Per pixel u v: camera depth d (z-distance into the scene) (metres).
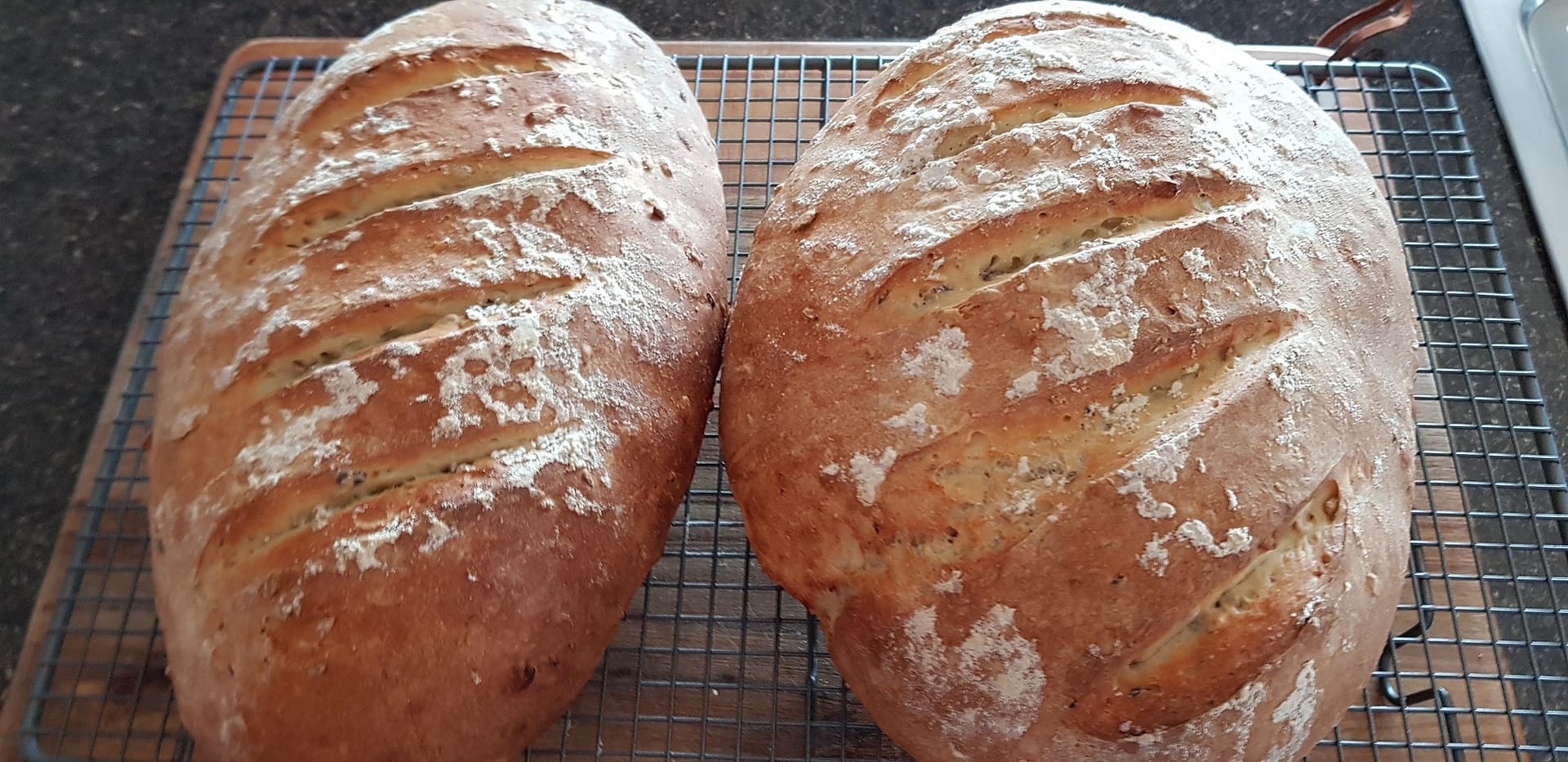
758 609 0.26
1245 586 0.19
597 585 0.21
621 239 0.23
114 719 0.25
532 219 0.22
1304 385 0.19
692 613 0.26
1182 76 0.22
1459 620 0.27
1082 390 0.19
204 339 0.22
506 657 0.20
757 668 0.26
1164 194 0.20
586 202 0.23
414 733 0.19
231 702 0.20
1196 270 0.20
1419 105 0.33
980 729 0.20
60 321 0.33
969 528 0.19
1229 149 0.21
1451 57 0.36
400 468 0.20
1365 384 0.20
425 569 0.19
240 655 0.20
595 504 0.21
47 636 0.26
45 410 0.32
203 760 0.23
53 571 0.27
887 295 0.20
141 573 0.27
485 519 0.20
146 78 0.38
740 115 0.34
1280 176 0.22
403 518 0.20
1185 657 0.19
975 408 0.19
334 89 0.24
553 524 0.20
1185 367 0.19
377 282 0.21
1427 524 0.28
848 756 0.24
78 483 0.28
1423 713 0.24
